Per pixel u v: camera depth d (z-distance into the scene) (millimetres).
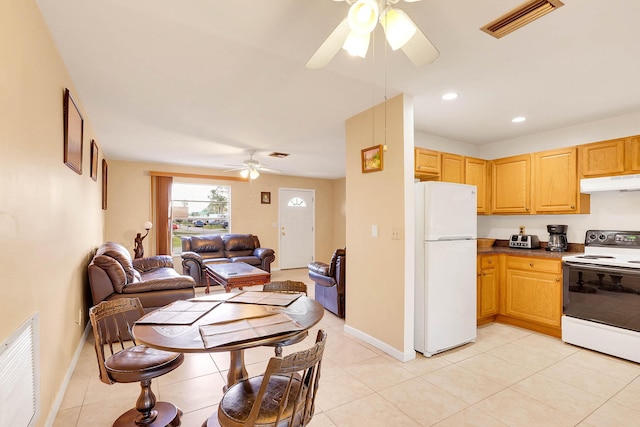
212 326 1542
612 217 3332
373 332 3012
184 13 1695
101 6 1636
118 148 4844
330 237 8492
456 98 2818
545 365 2625
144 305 3096
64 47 2027
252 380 1535
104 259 3004
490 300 3660
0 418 1149
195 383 2369
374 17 1188
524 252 3527
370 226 3053
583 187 3279
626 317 2693
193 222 6734
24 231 1451
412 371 2520
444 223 2873
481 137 4031
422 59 1503
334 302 3973
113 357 1776
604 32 1829
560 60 2152
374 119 3035
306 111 3191
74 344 2598
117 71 2367
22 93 1430
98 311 1748
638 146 2998
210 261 5883
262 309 1839
